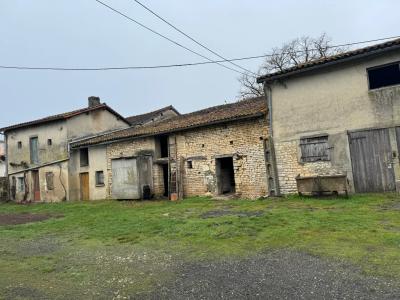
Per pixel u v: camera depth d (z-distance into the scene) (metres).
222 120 14.85
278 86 13.69
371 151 11.62
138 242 7.55
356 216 8.15
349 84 12.06
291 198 12.44
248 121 14.59
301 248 6.01
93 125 22.81
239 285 4.63
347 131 12.05
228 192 16.08
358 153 11.86
